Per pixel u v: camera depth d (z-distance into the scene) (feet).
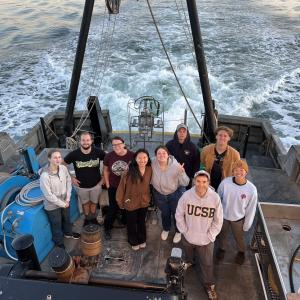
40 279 7.27
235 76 47.21
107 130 27.96
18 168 16.61
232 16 75.87
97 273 13.05
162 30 65.00
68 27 74.18
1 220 12.75
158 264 13.52
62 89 45.37
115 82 44.88
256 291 12.60
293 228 13.10
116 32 64.54
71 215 15.42
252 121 27.22
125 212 14.55
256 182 19.74
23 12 87.86
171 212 13.74
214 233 11.00
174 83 44.27
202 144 23.09
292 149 20.08
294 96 42.73
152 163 12.70
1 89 45.50
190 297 12.25
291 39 62.85
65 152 21.30
